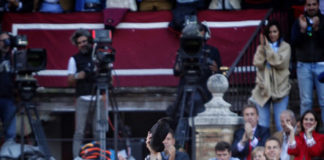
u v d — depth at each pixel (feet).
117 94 104.58
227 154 74.84
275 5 104.99
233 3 104.83
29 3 106.11
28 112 79.87
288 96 92.27
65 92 105.19
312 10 91.09
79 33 90.48
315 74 91.25
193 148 76.89
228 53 104.17
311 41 91.04
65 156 113.19
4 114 88.12
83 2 106.73
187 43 79.15
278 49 90.33
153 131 52.13
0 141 86.02
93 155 75.82
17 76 80.53
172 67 104.27
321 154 77.20
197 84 82.48
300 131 78.59
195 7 103.65
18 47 88.02
